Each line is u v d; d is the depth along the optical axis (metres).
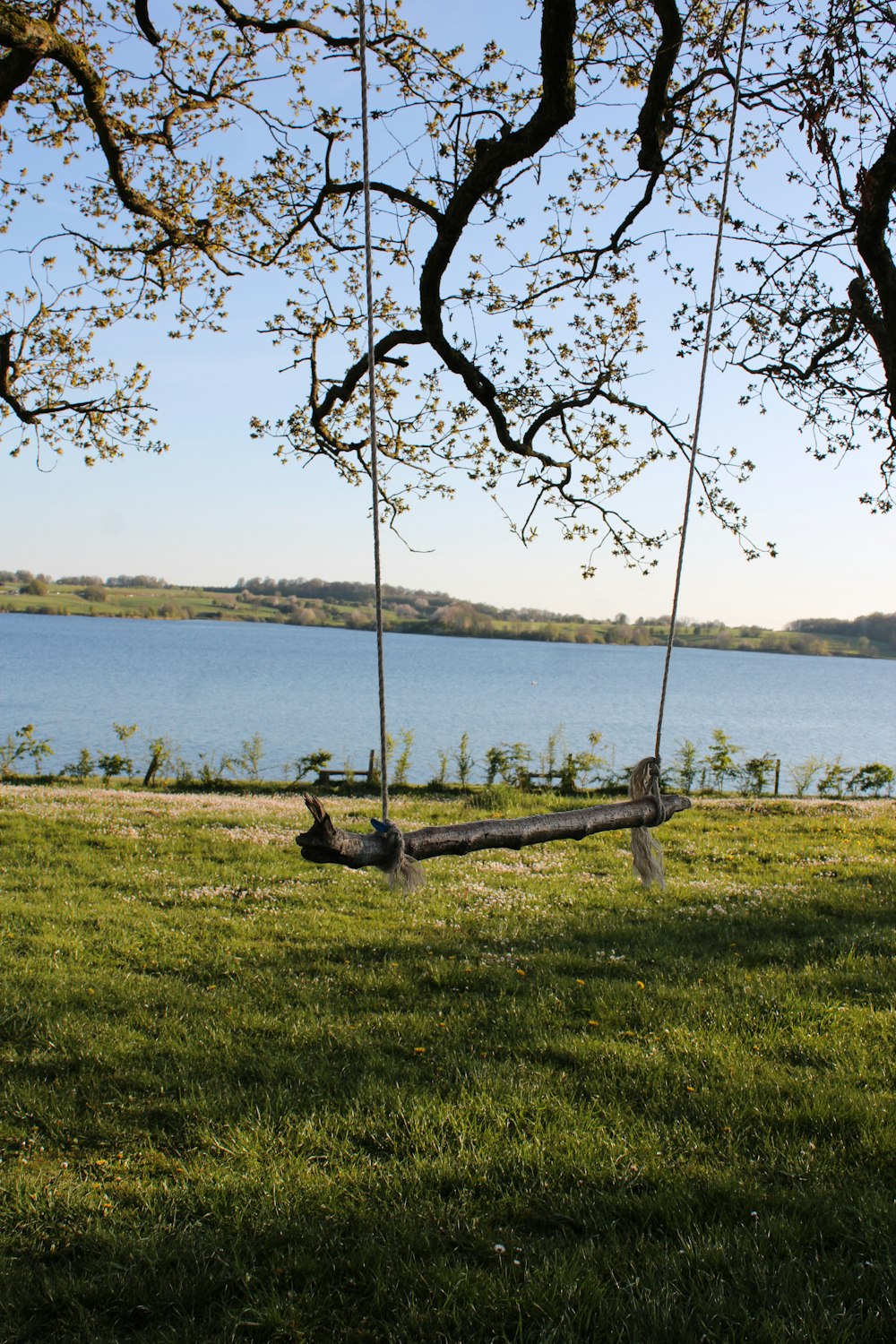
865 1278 4.35
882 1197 5.00
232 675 96.56
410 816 19.03
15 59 8.33
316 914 11.26
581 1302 4.23
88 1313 4.19
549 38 6.48
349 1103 6.11
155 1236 4.71
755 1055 6.95
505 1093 6.24
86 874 13.09
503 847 3.83
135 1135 5.75
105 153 9.74
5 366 11.24
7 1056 6.83
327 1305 4.25
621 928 10.75
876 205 6.51
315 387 10.65
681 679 127.56
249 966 9.21
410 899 12.20
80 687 76.19
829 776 27.53
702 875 14.00
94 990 8.26
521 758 26.67
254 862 14.09
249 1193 5.08
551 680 110.62
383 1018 7.67
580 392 9.57
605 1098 6.26
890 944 9.94
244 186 10.57
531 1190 5.17
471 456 10.45
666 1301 4.21
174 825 16.78
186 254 11.19
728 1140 5.68
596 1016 7.84
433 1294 4.29
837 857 15.34
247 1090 6.32
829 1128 5.82
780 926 10.88
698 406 4.89
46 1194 5.05
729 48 7.40
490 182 7.31
